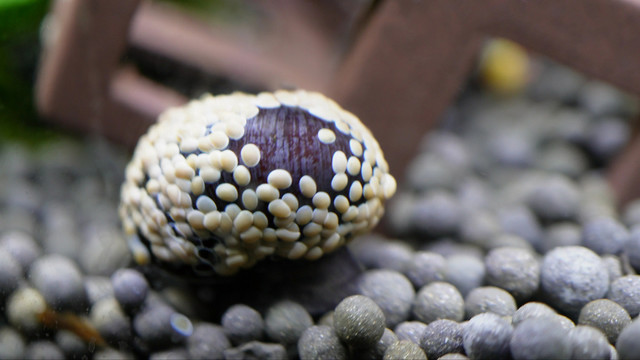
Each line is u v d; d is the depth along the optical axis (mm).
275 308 68
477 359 62
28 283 70
